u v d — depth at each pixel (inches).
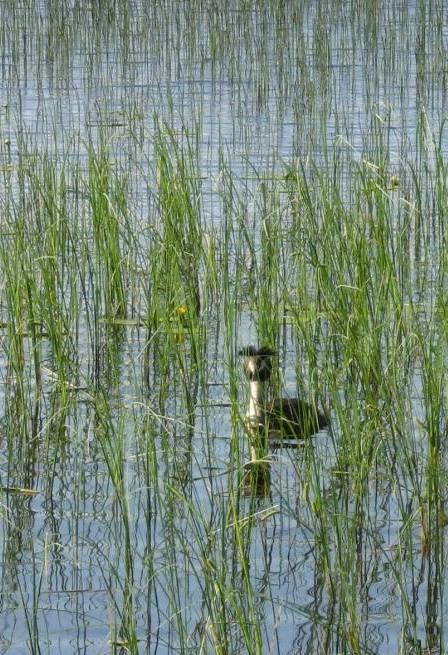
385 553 390.3
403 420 444.5
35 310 625.6
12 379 565.6
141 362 593.0
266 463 464.1
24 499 449.7
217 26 1362.0
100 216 672.4
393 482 447.8
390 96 1152.8
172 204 697.6
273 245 655.8
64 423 515.2
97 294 627.5
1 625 365.4
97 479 466.0
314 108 1084.5
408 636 354.6
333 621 363.6
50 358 603.2
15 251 617.0
